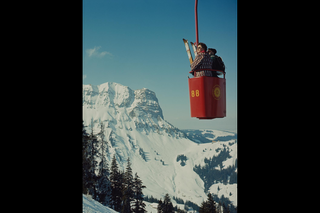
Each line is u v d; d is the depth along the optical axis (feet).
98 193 381.19
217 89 32.40
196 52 33.55
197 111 32.53
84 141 375.66
